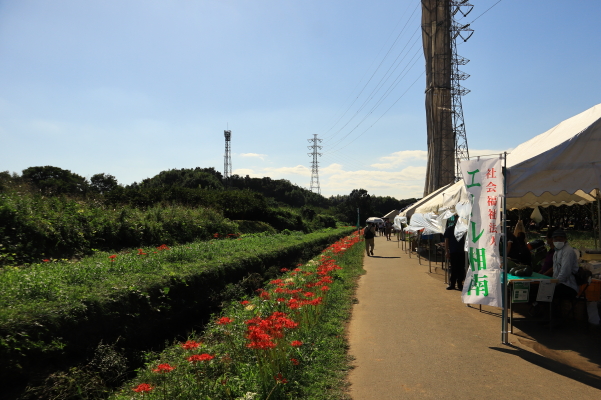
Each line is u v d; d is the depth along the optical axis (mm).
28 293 5141
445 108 38125
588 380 4324
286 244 16422
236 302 8305
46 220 11141
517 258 8047
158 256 9602
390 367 4871
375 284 11133
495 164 5988
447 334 6164
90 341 4984
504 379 4406
